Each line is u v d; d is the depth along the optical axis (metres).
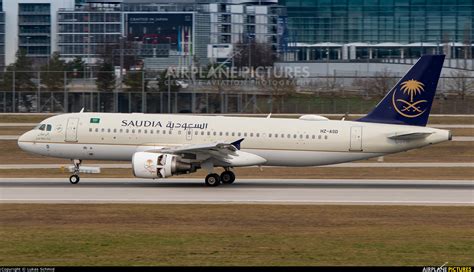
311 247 90.94
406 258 85.44
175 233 99.12
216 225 105.56
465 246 92.06
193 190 144.88
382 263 82.94
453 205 126.50
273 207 122.25
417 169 193.38
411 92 154.00
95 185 153.25
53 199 130.38
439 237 97.81
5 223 106.31
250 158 154.00
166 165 147.25
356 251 88.88
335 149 154.88
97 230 101.00
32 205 122.75
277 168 192.88
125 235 97.62
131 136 156.00
